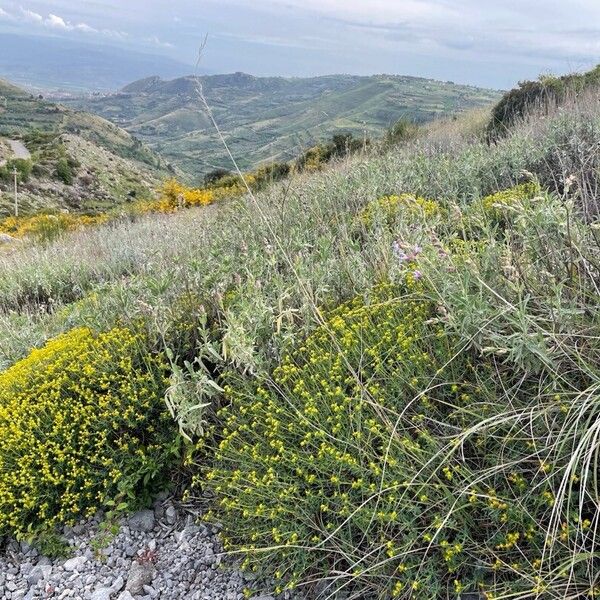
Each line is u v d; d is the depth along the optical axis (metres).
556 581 1.89
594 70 10.17
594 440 1.87
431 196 5.63
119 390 3.63
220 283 4.03
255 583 2.62
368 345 3.04
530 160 5.71
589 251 2.57
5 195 45.06
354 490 2.45
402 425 2.53
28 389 4.09
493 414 2.34
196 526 3.10
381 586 2.23
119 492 3.40
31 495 3.39
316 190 6.10
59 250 10.02
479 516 2.19
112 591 2.85
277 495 2.56
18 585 3.09
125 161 79.25
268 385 3.06
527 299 2.18
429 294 2.80
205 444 3.13
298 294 3.52
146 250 6.75
